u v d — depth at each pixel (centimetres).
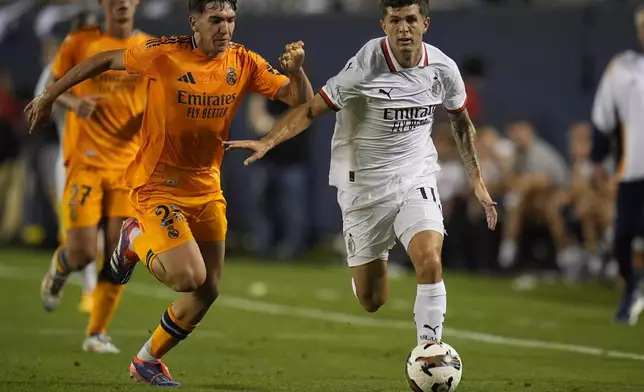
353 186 2644
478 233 5978
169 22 6700
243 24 6719
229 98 2472
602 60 6197
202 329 3866
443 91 2577
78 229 3194
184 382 2652
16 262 6247
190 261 2416
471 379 2775
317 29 6681
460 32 6431
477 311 4566
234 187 6800
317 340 3603
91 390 2477
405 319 4259
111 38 3272
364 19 6625
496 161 5869
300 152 6419
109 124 3206
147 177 2505
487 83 6391
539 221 5784
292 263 6519
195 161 2497
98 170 3203
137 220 2566
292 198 6425
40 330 3769
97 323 3238
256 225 6712
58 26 6600
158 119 2464
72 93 3241
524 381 2742
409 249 2484
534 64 6312
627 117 4181
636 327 4056
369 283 2755
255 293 5119
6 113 6781
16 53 6844
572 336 3778
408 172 2605
